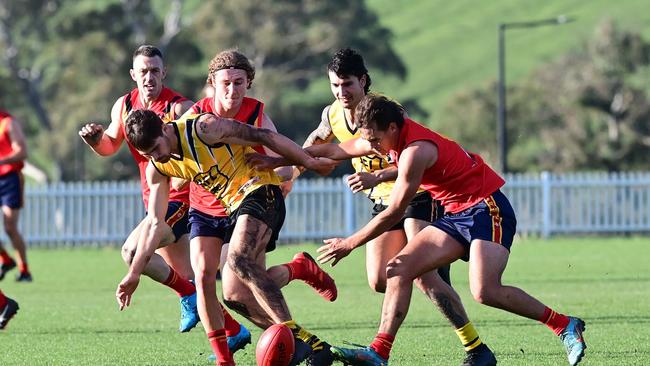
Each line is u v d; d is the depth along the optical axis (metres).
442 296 29.28
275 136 28.25
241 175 28.45
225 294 29.23
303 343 27.02
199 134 27.80
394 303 27.72
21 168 60.78
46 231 110.50
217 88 30.02
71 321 43.19
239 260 27.64
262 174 28.66
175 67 196.75
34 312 46.75
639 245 94.62
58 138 199.25
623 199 110.38
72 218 110.50
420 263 27.81
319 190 109.38
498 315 42.53
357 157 30.17
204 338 37.28
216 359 29.64
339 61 31.20
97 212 110.50
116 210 110.50
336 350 27.19
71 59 197.25
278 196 28.77
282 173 30.98
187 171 28.36
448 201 28.34
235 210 28.50
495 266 27.55
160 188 29.16
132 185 110.50
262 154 28.80
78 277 68.81
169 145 27.83
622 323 39.38
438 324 39.84
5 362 32.16
